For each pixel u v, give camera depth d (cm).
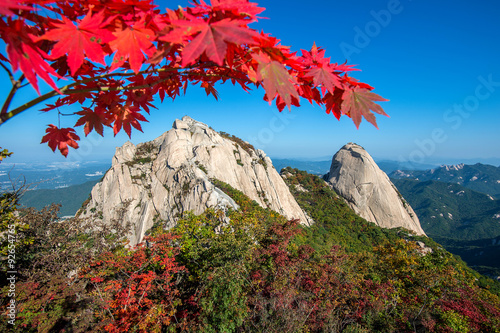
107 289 980
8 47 90
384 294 1480
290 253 1731
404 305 1426
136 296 1058
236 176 4044
